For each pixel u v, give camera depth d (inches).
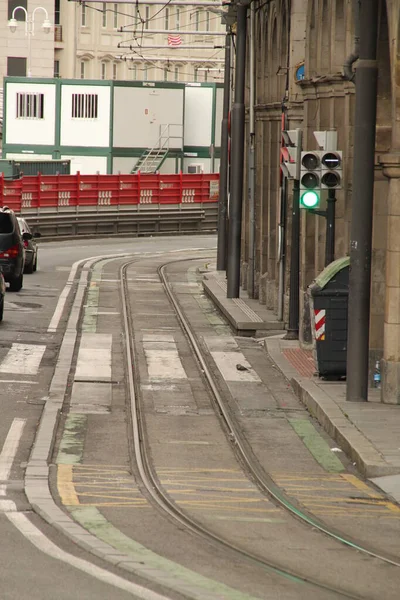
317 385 1994.3
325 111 2536.9
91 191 6254.9
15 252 3467.0
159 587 892.6
